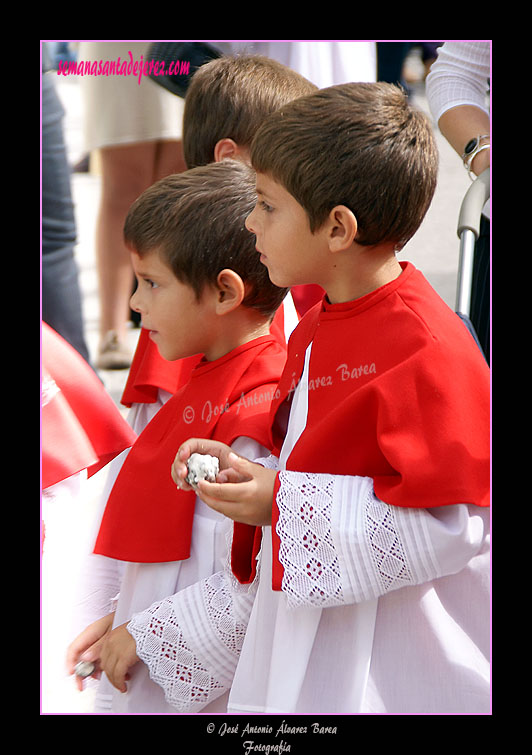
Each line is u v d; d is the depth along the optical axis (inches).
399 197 175.0
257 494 177.6
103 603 242.2
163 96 406.3
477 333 245.3
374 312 179.5
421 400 169.6
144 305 209.6
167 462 209.8
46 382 232.4
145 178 422.0
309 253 179.9
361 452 175.3
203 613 196.2
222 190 204.5
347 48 345.4
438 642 176.4
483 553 179.9
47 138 387.2
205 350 211.9
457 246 432.5
